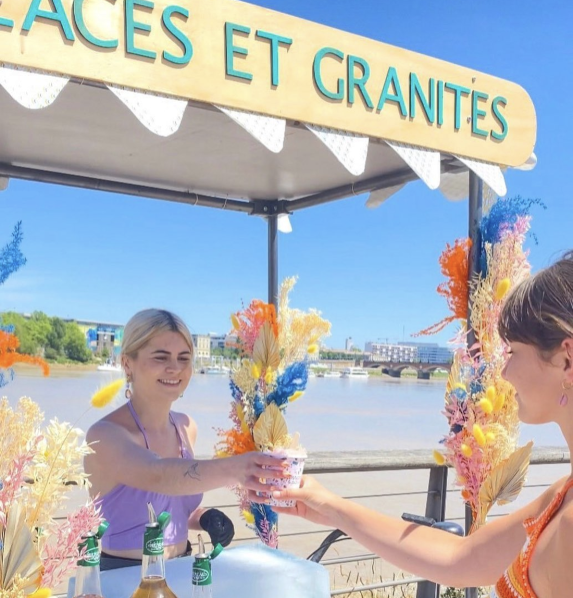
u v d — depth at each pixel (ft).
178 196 10.96
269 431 7.84
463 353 8.15
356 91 6.73
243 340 8.61
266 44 6.15
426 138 7.28
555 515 3.81
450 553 5.56
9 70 4.93
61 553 4.09
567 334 3.84
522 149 8.20
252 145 8.66
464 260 8.34
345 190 10.49
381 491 29.30
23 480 4.08
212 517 7.73
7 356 4.72
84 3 5.23
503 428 7.80
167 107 5.57
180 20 5.68
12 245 4.90
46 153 8.97
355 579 14.85
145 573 4.30
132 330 7.73
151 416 7.78
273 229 11.78
